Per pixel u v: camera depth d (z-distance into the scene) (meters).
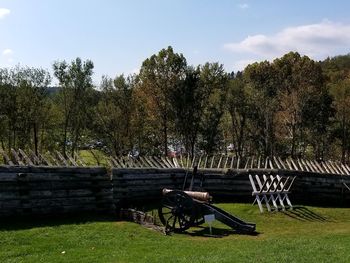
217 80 57.06
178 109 55.31
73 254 14.23
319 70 69.31
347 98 65.06
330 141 66.31
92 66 53.97
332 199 29.23
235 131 66.25
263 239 18.05
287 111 66.31
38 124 51.94
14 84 50.31
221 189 28.05
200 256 13.97
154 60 55.12
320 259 13.09
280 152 65.25
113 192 23.83
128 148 55.59
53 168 20.70
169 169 26.91
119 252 14.65
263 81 69.56
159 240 17.08
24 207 19.45
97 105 55.59
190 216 19.23
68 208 20.89
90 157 49.28
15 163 21.12
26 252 14.34
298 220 23.44
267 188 27.41
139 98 55.75
